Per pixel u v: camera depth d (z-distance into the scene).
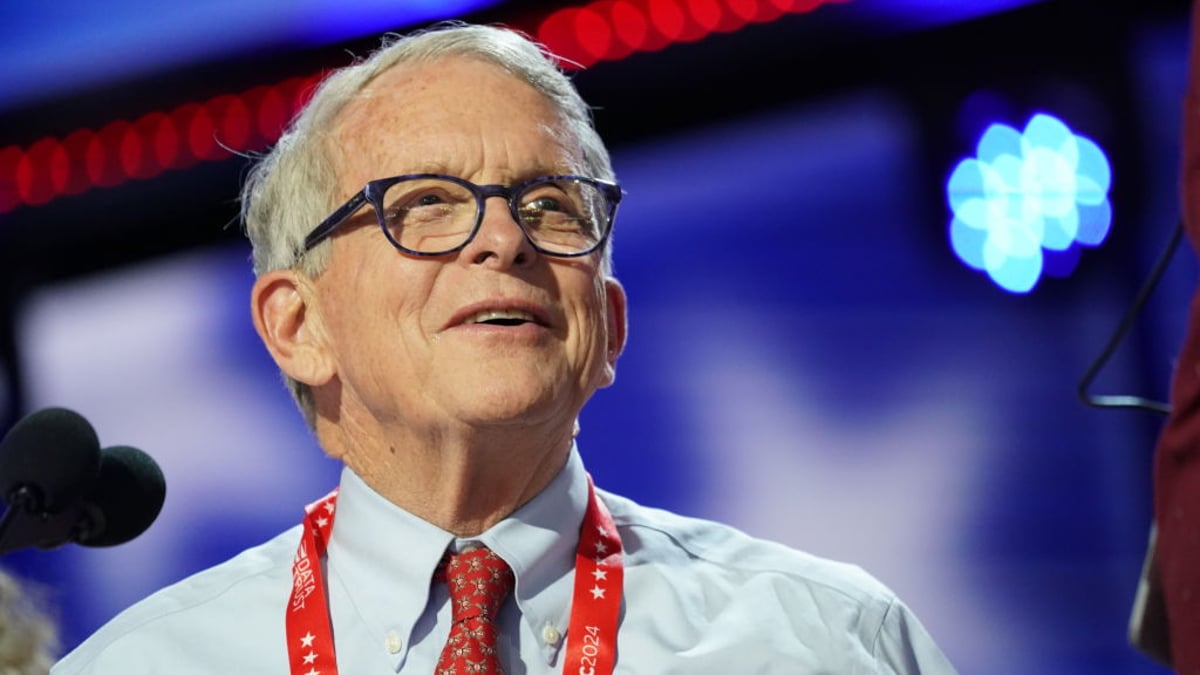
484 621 3.40
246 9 7.79
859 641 3.58
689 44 7.59
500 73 3.61
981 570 8.45
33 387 9.37
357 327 3.46
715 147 8.89
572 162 3.57
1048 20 7.53
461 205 3.43
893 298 8.71
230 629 3.62
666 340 8.95
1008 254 8.05
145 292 9.37
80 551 9.05
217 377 9.44
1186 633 2.51
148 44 7.98
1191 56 2.56
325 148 3.59
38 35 8.12
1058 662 8.27
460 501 3.50
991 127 7.79
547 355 3.36
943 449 8.56
